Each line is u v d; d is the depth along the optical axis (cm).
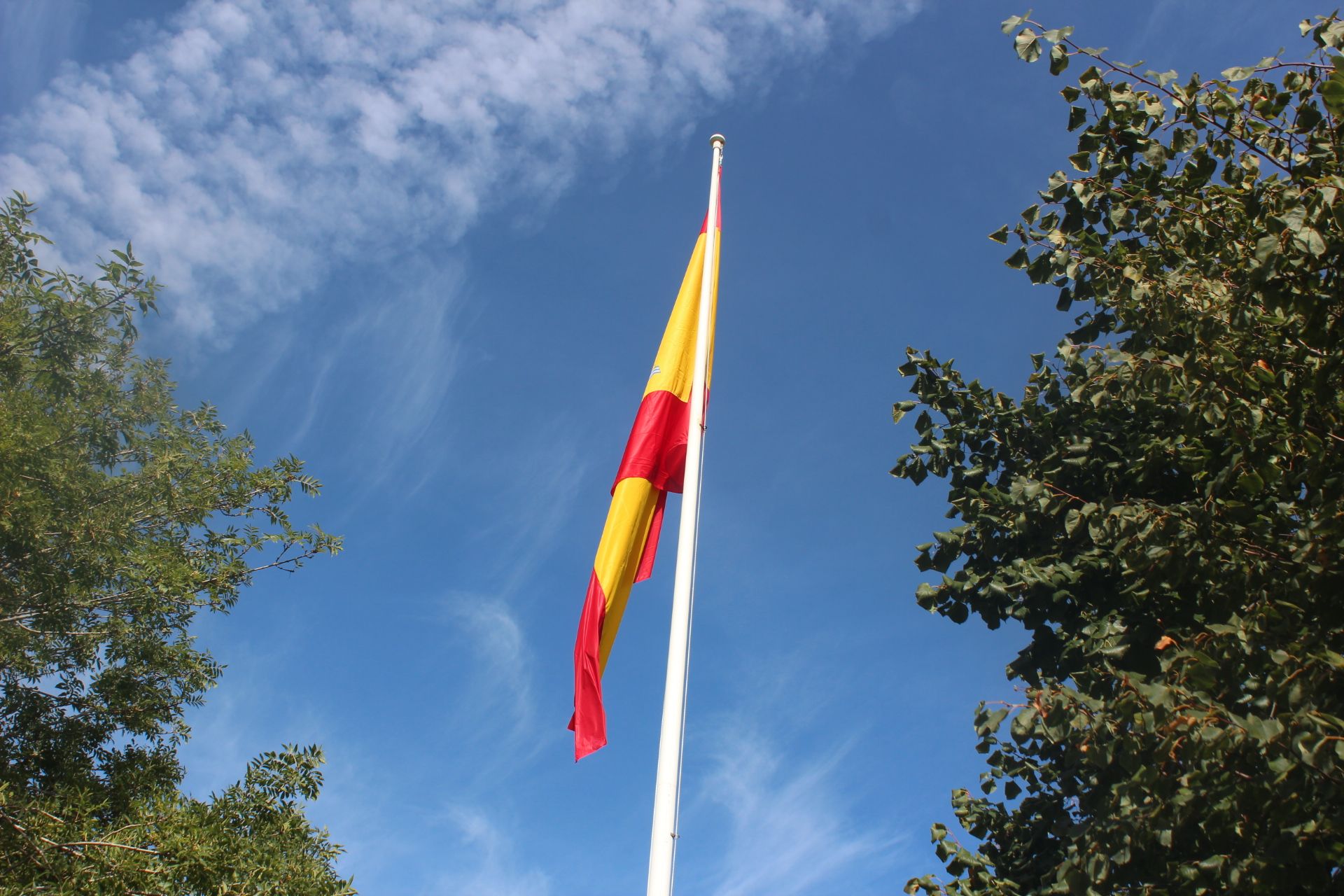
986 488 896
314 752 1182
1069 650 822
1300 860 539
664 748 681
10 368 1197
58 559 1084
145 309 1259
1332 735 494
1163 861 657
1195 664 572
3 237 1195
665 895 620
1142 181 839
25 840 960
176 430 1316
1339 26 739
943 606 877
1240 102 830
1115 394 786
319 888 1109
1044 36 805
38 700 1194
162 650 1202
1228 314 709
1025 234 851
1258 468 667
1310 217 634
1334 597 612
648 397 995
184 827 1011
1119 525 698
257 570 1268
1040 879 797
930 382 980
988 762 873
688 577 780
